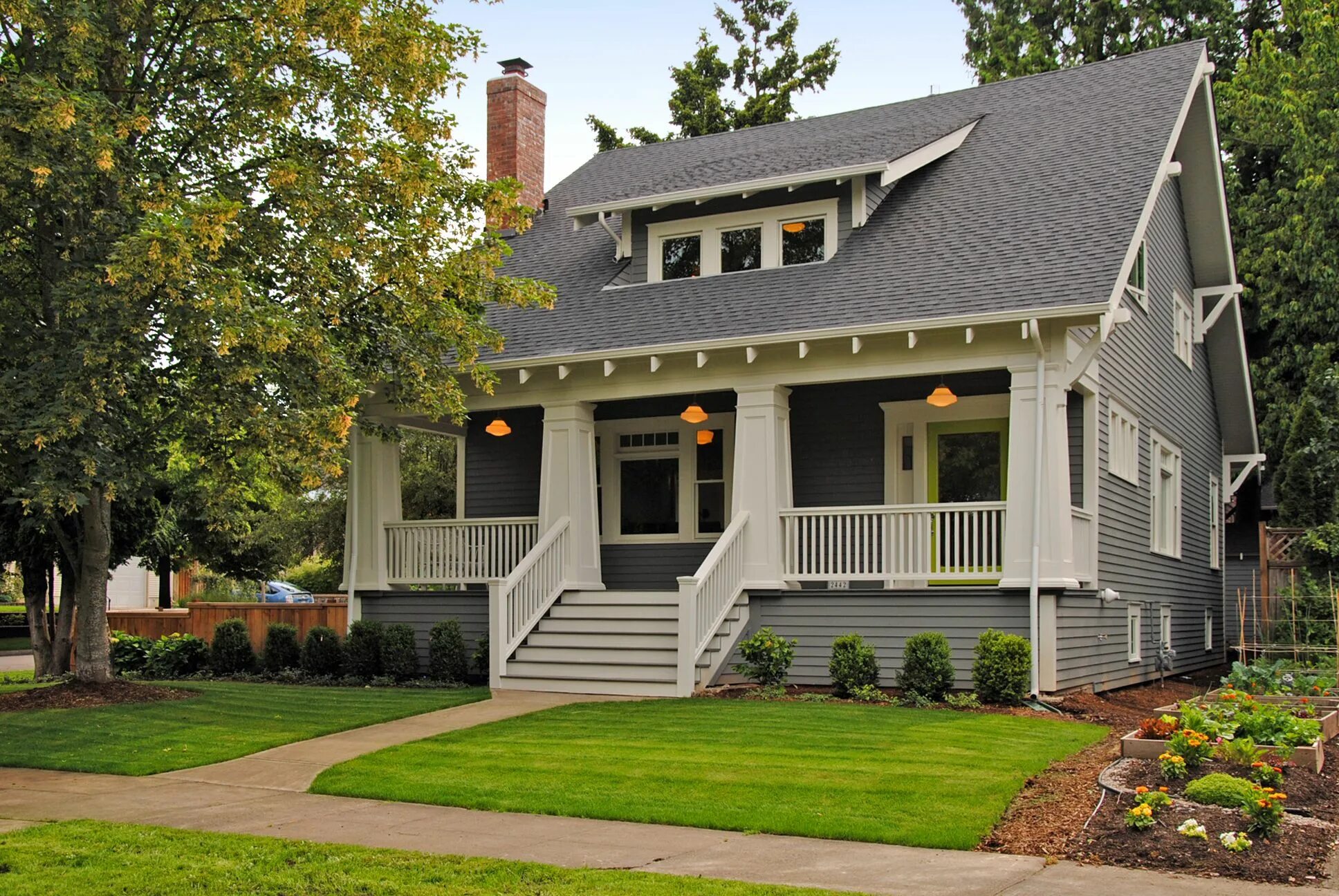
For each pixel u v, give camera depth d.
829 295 16.34
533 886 6.91
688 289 18.12
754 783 9.55
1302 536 21.67
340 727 12.99
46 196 12.81
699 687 15.23
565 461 17.61
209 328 12.24
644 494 19.64
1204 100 20.81
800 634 15.86
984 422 16.94
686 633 15.05
